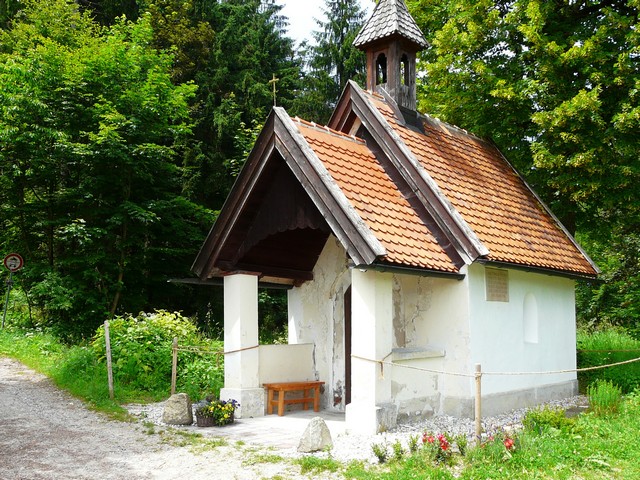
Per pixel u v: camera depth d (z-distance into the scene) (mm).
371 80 13531
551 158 14977
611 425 9438
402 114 12922
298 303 12992
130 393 12336
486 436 8492
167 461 8008
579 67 15453
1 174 21188
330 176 9828
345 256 12250
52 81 20422
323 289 12625
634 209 16016
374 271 9406
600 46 15125
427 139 13172
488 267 11344
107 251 21234
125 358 13141
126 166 20625
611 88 15531
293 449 8422
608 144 14961
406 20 13367
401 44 13234
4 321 20047
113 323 14039
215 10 32250
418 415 10266
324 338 12453
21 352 16656
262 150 10617
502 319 11688
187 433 9469
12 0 26328
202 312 26109
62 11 23859
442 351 10805
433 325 10977
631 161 14938
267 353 11727
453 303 10781
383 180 11211
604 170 14727
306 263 12750
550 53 15086
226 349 11398
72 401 11867
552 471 7195
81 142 20812
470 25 16250
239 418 10844
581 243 26250
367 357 9367
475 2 16719
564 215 17188
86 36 22844
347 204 9383
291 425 10227
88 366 13570
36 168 20297
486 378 11023
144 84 21266
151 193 22547
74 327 19547
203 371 13352
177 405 10266
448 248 10750
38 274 19531
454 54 16969
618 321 25141
